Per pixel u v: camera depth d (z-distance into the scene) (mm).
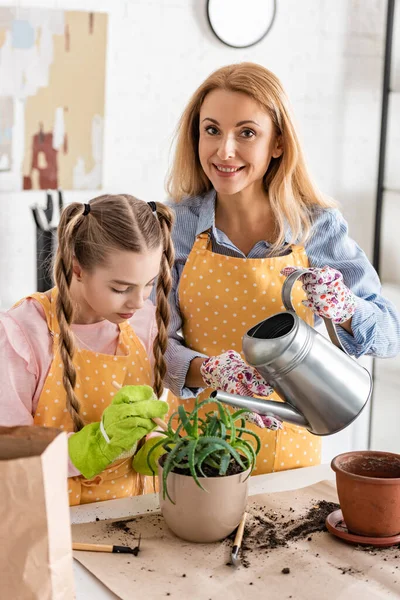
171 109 2893
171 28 2830
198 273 1728
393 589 1046
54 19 2650
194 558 1125
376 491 1148
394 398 3348
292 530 1219
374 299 1754
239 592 1031
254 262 1701
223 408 1192
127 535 1199
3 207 2689
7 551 845
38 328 1363
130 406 1238
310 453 1748
